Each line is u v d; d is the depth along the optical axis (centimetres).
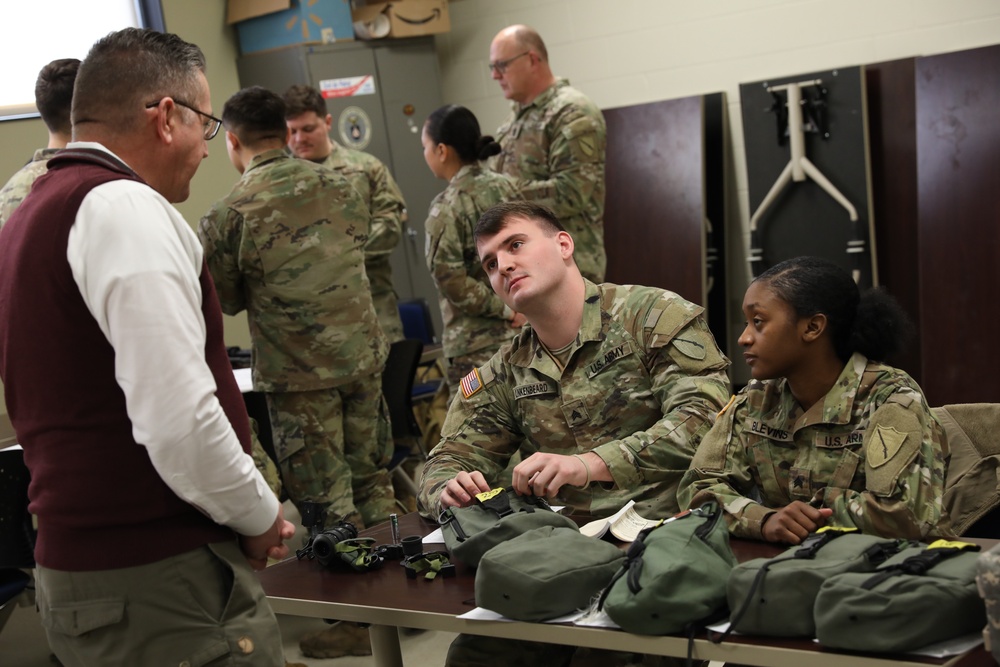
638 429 209
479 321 369
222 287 317
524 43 397
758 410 186
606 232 566
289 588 185
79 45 502
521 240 204
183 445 140
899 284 499
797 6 517
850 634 129
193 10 552
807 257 179
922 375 473
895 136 496
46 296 146
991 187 458
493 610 156
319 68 554
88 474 146
